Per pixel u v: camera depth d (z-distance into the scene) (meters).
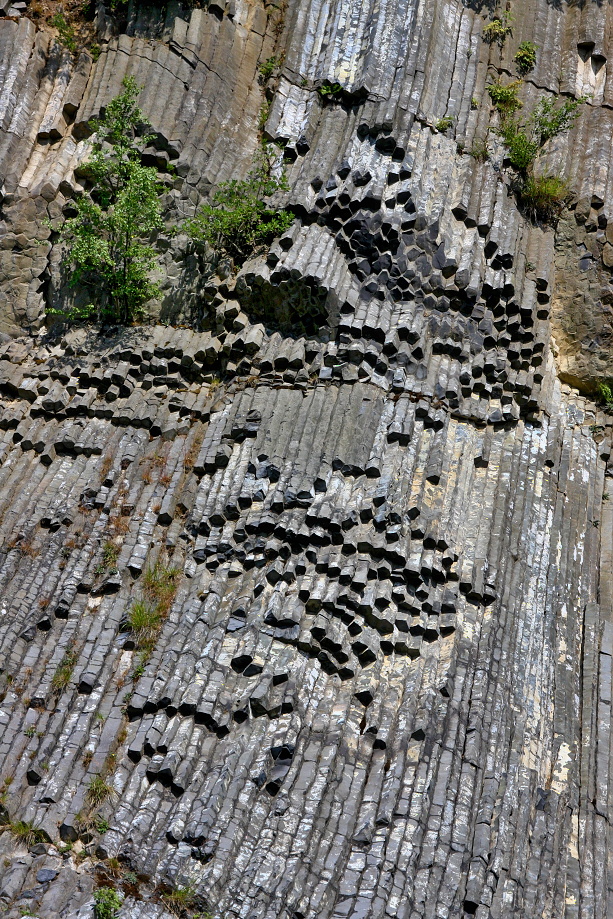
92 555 13.95
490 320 16.06
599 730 13.78
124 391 15.56
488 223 16.42
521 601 14.42
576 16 18.77
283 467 14.21
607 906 12.41
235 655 12.84
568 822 13.06
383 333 15.21
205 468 14.65
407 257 15.75
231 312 15.51
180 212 16.30
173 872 11.22
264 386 15.08
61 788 11.83
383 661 13.27
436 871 11.75
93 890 11.11
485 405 15.74
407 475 14.37
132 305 16.05
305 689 12.73
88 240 15.50
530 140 17.64
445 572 14.01
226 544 13.82
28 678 12.84
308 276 15.07
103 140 16.44
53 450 15.17
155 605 13.49
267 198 16.16
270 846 11.56
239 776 11.92
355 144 16.22
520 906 12.02
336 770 12.21
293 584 13.50
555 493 15.69
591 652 14.45
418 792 12.15
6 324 16.16
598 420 16.84
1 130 16.48
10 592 13.59
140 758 12.11
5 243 16.20
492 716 13.16
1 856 11.38
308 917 11.19
